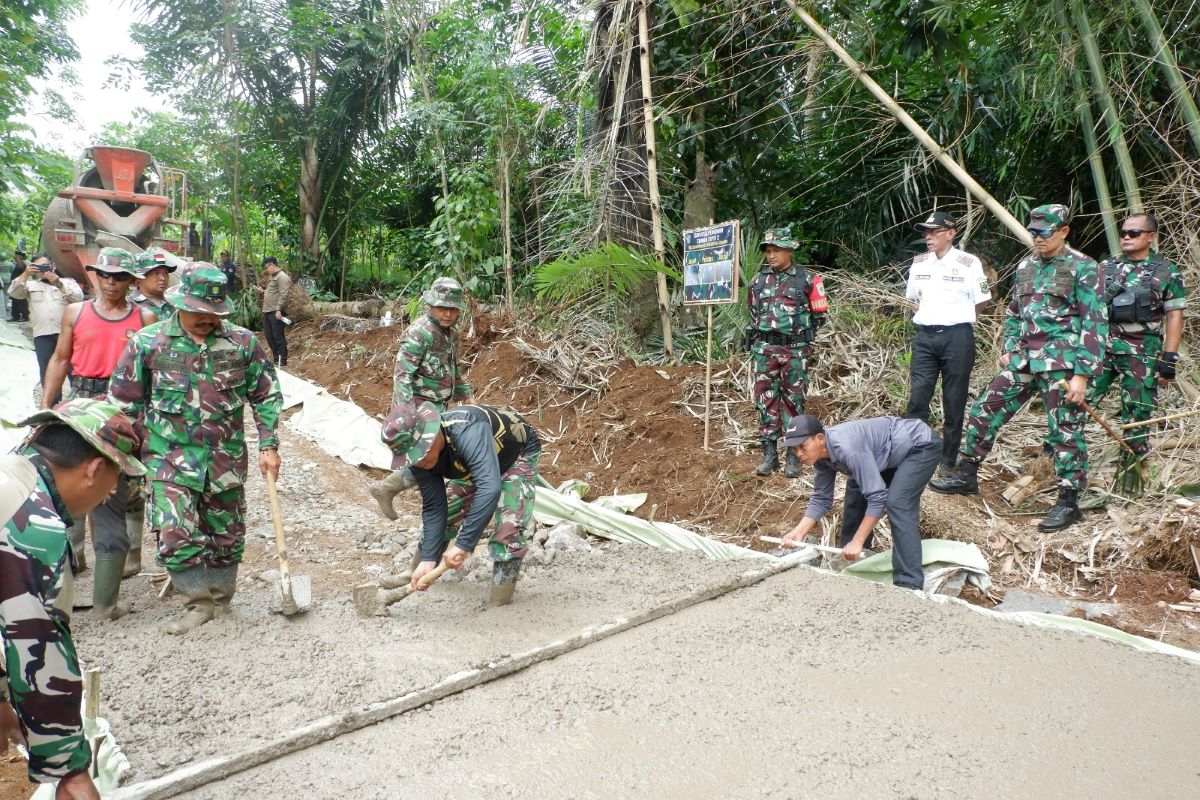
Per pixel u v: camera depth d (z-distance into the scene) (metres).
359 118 14.44
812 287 5.34
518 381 7.39
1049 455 5.11
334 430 7.40
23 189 13.40
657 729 2.68
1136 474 4.80
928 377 5.27
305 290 12.76
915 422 4.04
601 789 2.36
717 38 7.86
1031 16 6.28
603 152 7.62
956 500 4.95
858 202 9.02
